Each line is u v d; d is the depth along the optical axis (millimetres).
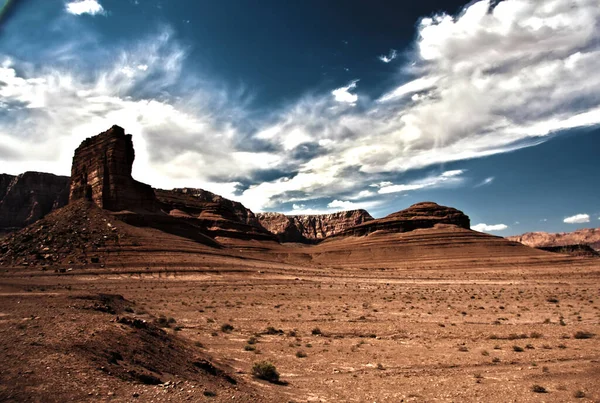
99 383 11875
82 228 88125
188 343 23219
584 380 18875
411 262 161500
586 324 35500
